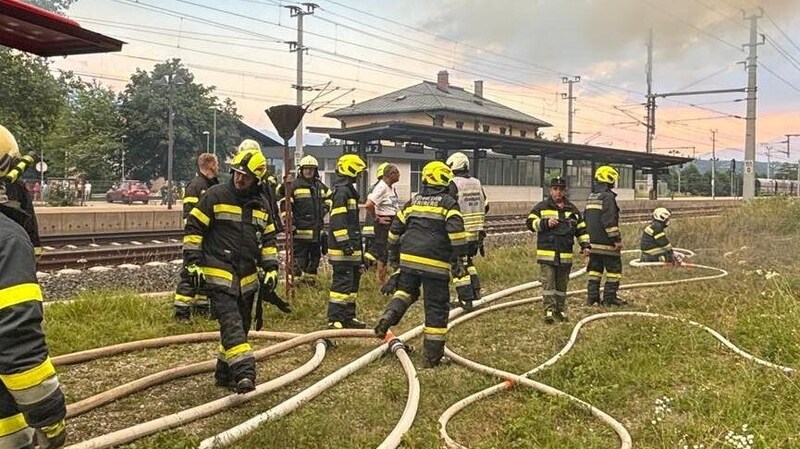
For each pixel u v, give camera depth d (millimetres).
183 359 6055
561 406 4820
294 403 4773
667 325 7184
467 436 4457
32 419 2156
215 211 4816
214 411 4641
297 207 8875
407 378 5535
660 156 39250
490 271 11117
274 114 8359
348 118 53312
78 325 6789
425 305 6008
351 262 7199
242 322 5000
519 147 29438
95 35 4957
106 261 11711
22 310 2096
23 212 2467
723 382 5379
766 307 7586
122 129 60938
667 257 12492
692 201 45438
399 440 4223
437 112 48406
